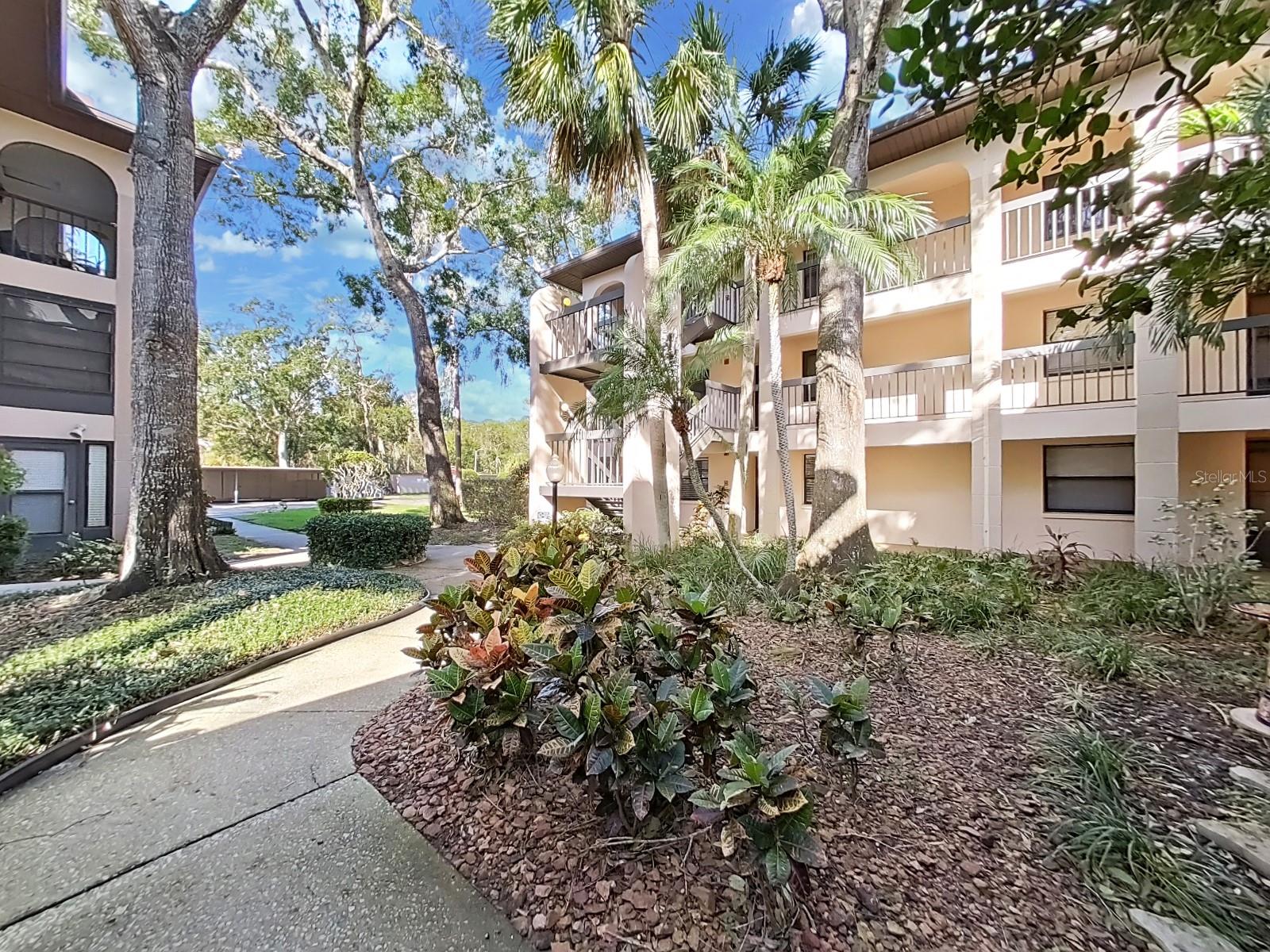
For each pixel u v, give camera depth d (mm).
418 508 21938
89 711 3328
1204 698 3238
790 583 5531
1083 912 1797
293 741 3164
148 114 6684
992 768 2559
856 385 6355
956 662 3859
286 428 33250
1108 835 2059
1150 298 2258
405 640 5156
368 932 1828
